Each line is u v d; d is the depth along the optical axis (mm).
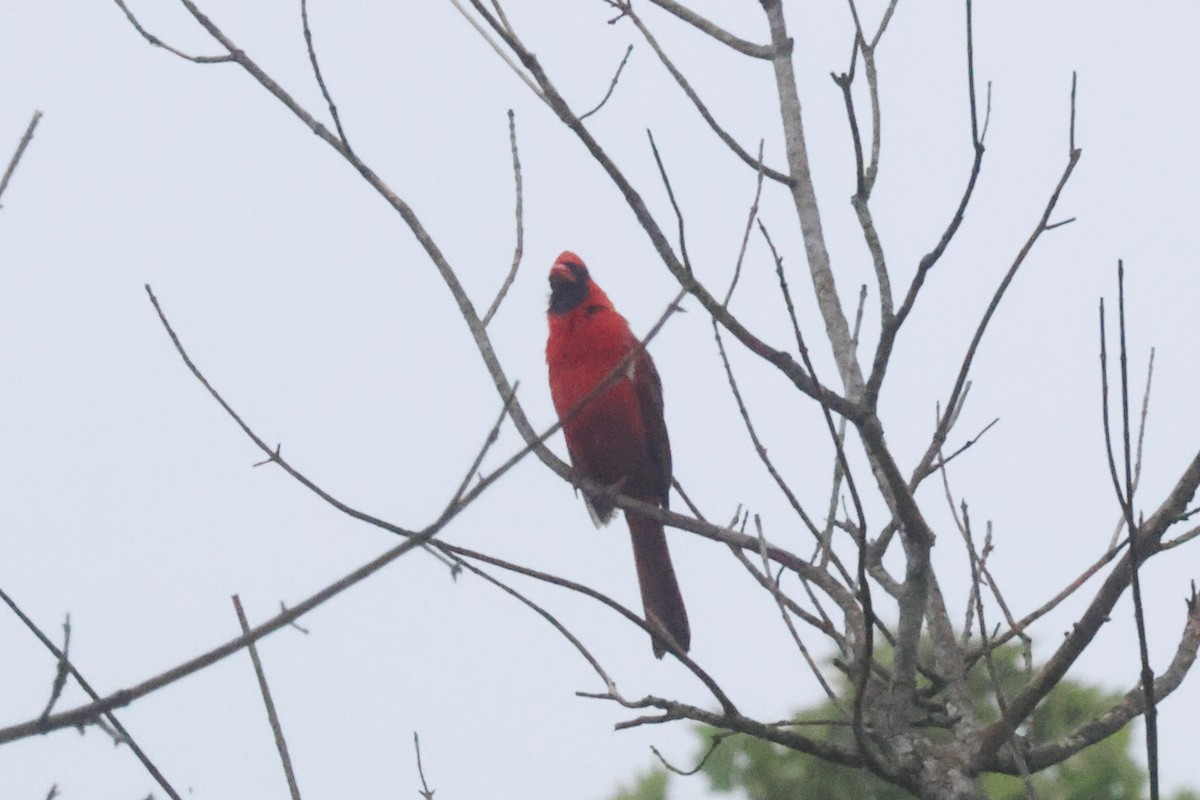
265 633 5156
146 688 5129
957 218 7926
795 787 15250
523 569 8016
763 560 8406
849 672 8680
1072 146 8258
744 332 8109
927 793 8312
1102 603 7883
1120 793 15172
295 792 7270
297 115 9688
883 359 8109
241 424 7898
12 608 6020
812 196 9719
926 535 8375
